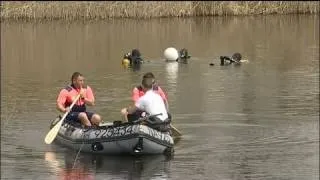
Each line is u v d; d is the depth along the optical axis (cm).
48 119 5359
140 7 18025
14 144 4475
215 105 5897
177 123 5100
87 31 14650
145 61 9581
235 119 5241
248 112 5541
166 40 12669
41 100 6353
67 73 8488
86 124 4459
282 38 12638
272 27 15038
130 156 4138
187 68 8719
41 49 11444
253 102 6031
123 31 14562
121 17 17925
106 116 5494
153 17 18062
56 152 4250
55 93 6819
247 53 10412
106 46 11788
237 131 4803
